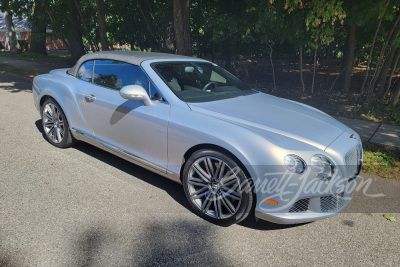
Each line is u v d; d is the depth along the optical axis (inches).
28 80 446.0
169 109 130.9
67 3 633.0
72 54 702.5
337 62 695.1
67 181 147.8
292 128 121.7
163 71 144.9
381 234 120.2
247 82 471.5
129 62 150.4
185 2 383.6
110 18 722.2
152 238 110.1
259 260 102.0
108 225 116.0
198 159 120.3
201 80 154.3
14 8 622.5
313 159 107.4
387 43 339.6
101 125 155.5
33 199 130.6
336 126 135.9
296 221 109.7
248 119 123.9
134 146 143.0
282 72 591.2
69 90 169.6
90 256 99.4
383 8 290.2
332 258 104.9
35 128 223.5
